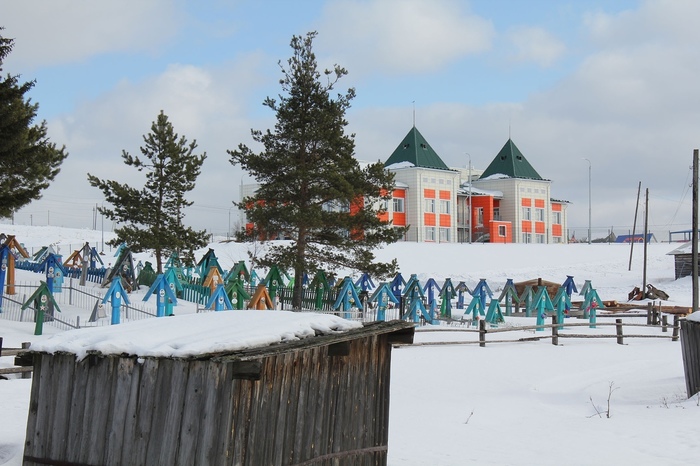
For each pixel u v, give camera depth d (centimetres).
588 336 3183
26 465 865
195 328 898
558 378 2372
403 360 2625
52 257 3478
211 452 775
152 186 4328
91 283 4497
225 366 784
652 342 3306
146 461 803
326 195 3697
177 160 4306
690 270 6544
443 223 9756
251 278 4412
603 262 7731
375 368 1037
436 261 7531
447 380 2284
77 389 853
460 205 10400
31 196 3338
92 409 842
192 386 792
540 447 1420
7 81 3092
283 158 3622
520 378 2353
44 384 870
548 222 10956
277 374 852
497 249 8431
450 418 1728
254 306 2930
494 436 1527
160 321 966
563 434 1531
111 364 838
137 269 4906
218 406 780
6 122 3086
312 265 3656
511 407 1878
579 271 7231
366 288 4641
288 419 866
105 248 6944
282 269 3716
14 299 3450
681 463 1275
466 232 10369
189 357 782
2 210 3294
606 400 2014
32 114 3297
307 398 901
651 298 5528
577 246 8925
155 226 4291
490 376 2366
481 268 7238
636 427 1572
